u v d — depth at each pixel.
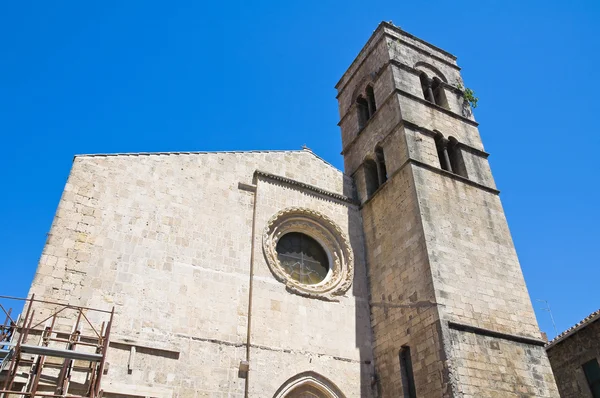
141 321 20.23
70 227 20.81
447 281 23.12
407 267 24.67
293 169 29.25
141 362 19.42
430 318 22.09
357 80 36.84
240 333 22.06
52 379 17.58
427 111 31.14
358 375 23.80
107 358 18.91
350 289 26.34
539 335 23.94
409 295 23.91
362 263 27.77
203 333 21.23
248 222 25.42
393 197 27.52
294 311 23.97
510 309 24.11
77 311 19.23
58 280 19.52
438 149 30.28
